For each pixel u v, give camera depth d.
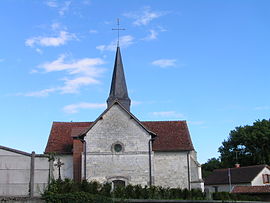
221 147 67.06
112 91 37.44
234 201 25.22
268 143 60.66
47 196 18.55
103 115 29.30
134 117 29.20
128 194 22.05
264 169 50.06
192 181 30.59
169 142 32.09
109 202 19.31
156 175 30.81
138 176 28.11
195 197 23.92
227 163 65.50
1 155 20.53
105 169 28.20
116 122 29.17
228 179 52.41
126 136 28.89
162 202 21.70
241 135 62.91
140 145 28.70
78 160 29.78
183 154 31.31
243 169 52.69
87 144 28.64
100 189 21.72
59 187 19.47
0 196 18.30
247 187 43.31
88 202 18.34
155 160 31.20
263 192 40.12
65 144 32.16
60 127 34.56
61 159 30.95
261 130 61.06
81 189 20.78
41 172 20.50
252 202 27.62
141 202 21.33
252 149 62.41
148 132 28.95
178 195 23.69
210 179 56.06
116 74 37.97
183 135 33.03
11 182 20.25
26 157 20.62
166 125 34.62
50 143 32.25
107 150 28.56
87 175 28.00
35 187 20.14
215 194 25.47
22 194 20.11
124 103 37.12
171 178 30.75
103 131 28.95
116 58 38.66
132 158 28.45
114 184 27.98
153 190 23.30
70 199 18.30
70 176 30.44
